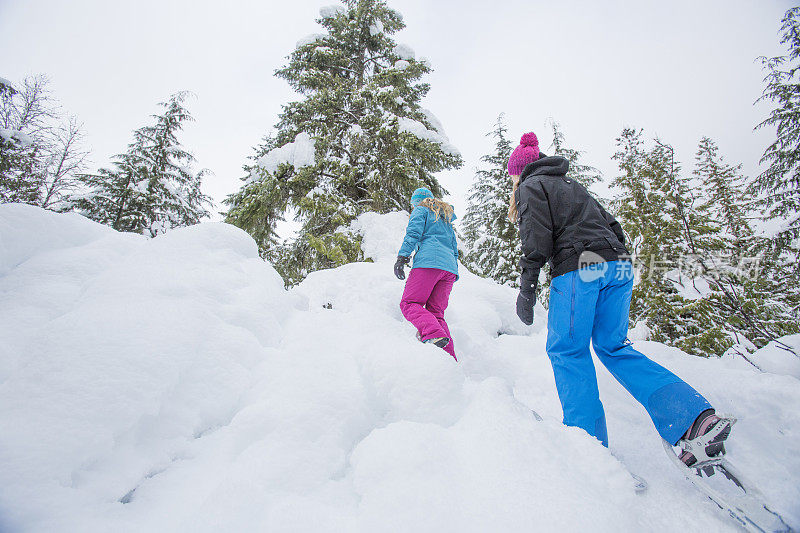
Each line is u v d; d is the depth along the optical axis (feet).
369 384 5.52
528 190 5.10
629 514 3.29
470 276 15.39
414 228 8.54
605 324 4.89
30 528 2.89
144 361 4.58
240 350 5.71
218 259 7.89
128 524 3.14
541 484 3.41
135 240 8.63
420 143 22.93
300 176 21.58
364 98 25.53
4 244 6.55
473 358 8.36
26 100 52.26
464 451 3.96
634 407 6.22
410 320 7.88
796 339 7.88
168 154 47.47
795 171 29.66
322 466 3.92
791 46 31.65
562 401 4.72
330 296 11.02
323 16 32.58
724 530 3.21
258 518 3.18
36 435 3.51
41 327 5.24
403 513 3.11
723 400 5.96
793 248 21.03
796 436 4.73
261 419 4.47
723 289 12.49
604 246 4.75
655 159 19.21
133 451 3.95
